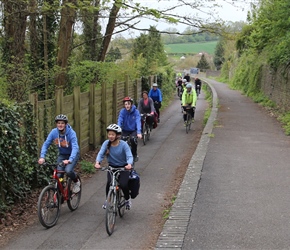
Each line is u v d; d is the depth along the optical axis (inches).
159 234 245.9
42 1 522.9
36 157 345.7
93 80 679.7
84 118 494.3
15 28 559.8
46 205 265.6
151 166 439.8
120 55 956.6
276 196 291.1
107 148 269.9
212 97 1201.4
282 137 522.3
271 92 922.1
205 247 211.2
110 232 250.7
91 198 337.4
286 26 786.2
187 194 296.4
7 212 290.5
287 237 221.9
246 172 354.3
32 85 567.2
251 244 214.1
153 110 585.6
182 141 583.2
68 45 605.6
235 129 581.9
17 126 302.2
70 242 244.7
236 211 262.1
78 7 489.1
